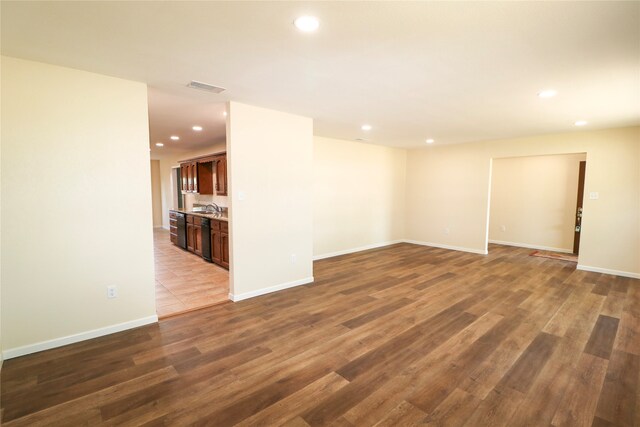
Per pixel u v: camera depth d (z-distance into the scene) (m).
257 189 3.77
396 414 1.87
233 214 3.59
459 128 4.85
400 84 2.83
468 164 6.52
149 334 2.85
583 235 5.09
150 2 1.59
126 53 2.22
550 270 5.12
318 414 1.87
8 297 2.38
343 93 3.11
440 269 5.19
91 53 2.23
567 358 2.49
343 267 5.32
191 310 3.40
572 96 3.12
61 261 2.58
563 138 5.21
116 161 2.78
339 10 1.66
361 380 2.20
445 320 3.20
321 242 6.00
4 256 2.36
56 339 2.59
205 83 2.84
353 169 6.47
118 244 2.84
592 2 1.56
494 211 7.66
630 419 1.83
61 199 2.55
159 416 1.84
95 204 2.70
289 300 3.74
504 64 2.36
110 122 2.72
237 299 3.70
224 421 1.80
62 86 2.50
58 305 2.59
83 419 1.81
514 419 1.83
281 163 3.98
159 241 7.84
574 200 6.45
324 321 3.16
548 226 6.82
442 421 1.82
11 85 2.31
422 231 7.43
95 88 2.64
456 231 6.79
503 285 4.33
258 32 1.91
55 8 1.64
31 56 2.29
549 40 1.98
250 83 2.83
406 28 1.85
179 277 4.66
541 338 2.82
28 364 2.34
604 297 3.86
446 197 6.92
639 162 4.55
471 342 2.75
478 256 6.18
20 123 2.36
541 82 2.74
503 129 4.89
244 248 3.72
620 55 2.18
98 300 2.77
